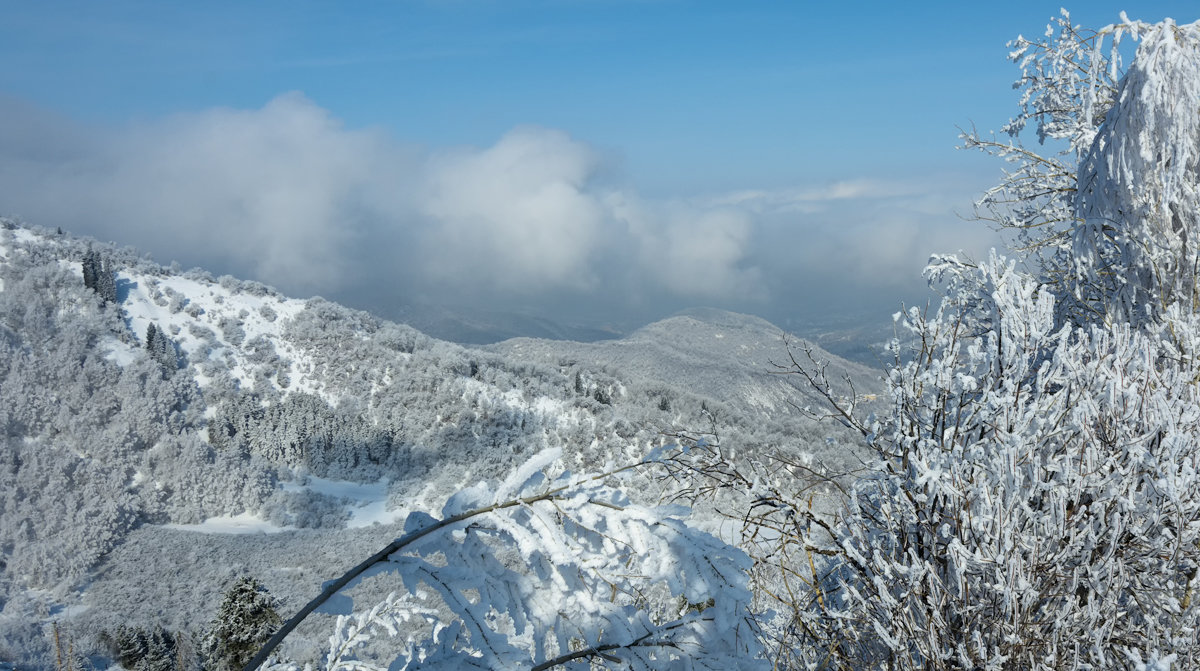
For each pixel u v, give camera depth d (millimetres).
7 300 112625
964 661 3125
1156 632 3350
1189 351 4109
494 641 1833
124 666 39469
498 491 2016
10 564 71875
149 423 102625
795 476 3873
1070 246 5984
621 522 1975
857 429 4008
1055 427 3596
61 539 76938
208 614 69000
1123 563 3207
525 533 1847
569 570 1948
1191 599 3316
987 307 4836
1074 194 6582
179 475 96875
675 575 1926
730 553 1934
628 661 1884
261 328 139875
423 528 1914
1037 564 3260
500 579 1917
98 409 101312
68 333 110188
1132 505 3174
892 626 3459
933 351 3879
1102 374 3682
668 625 1916
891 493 3893
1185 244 4715
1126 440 3467
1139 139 4945
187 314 138750
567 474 2113
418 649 1960
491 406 117500
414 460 111062
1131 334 4535
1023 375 3705
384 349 135875
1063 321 5793
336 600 1883
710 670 1863
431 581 1870
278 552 86875
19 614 62969
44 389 99812
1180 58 4762
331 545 90188
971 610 3291
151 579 75688
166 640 40500
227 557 83375
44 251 130250
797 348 4156
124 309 133000
